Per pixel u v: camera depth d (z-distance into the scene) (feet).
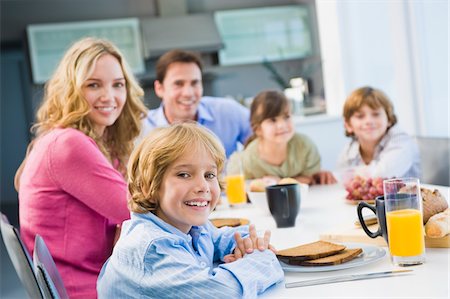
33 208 6.26
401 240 4.44
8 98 27.12
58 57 23.66
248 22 24.50
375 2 14.24
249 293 4.08
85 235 6.23
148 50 23.48
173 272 4.07
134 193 4.55
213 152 4.52
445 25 11.63
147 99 24.32
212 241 5.12
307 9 24.57
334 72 16.57
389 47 13.92
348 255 4.63
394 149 9.00
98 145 6.78
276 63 25.49
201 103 10.68
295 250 4.87
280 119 9.08
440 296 3.76
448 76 11.78
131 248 4.22
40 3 24.86
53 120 6.79
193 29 24.00
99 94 6.79
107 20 23.95
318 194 8.09
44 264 4.93
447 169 8.66
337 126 15.24
